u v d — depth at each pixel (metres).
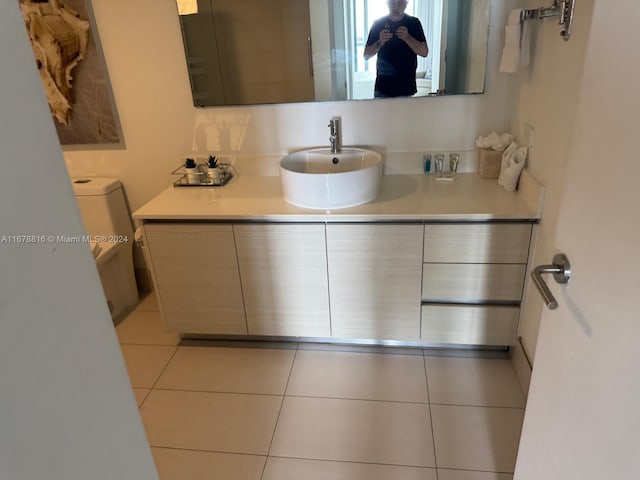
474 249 1.84
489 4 1.93
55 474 0.63
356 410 1.87
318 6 2.01
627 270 0.71
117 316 2.60
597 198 0.80
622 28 0.70
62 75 2.25
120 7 2.11
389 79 2.10
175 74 2.22
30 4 2.12
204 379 2.09
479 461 1.62
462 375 2.02
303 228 1.90
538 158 1.76
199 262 2.06
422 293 1.97
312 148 2.29
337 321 2.10
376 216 1.82
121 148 2.43
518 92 2.00
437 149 2.22
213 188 2.23
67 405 0.65
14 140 0.53
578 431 0.89
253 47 2.11
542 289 0.92
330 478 1.59
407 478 1.57
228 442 1.76
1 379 0.53
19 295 0.55
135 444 0.83
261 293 2.09
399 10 1.97
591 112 0.82
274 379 2.06
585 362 0.86
